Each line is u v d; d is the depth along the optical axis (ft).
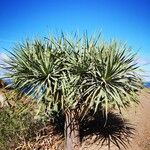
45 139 11.85
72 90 9.74
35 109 12.53
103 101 9.83
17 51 10.43
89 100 9.99
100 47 10.00
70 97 9.70
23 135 12.04
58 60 10.09
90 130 12.17
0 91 14.87
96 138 11.60
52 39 10.32
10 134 12.10
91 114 12.82
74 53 9.92
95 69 9.78
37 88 10.10
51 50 10.26
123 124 13.46
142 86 10.04
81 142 11.37
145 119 15.34
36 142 11.82
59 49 10.25
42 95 9.93
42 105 10.23
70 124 10.80
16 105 13.01
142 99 19.89
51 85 10.19
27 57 10.30
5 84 16.10
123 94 9.98
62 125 12.57
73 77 9.88
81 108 10.32
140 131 13.28
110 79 9.68
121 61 9.85
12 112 12.82
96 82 9.71
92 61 9.86
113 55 9.74
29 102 10.85
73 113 10.70
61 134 12.11
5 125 12.27
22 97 11.70
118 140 11.60
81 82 9.96
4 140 11.85
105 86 9.64
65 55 10.19
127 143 11.67
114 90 9.45
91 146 11.14
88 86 9.91
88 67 9.79
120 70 9.70
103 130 12.25
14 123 12.41
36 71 10.11
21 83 10.41
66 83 9.84
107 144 11.25
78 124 10.87
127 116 15.10
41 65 9.92
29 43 10.51
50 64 9.97
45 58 9.94
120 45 9.93
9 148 11.60
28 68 10.16
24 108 10.94
